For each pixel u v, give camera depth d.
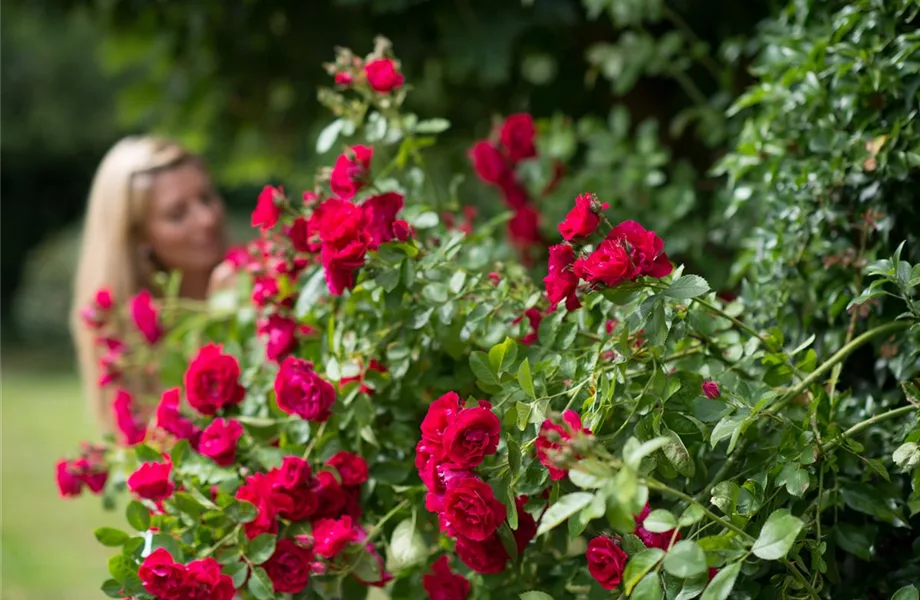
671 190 2.44
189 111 3.47
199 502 1.62
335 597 1.70
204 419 1.83
